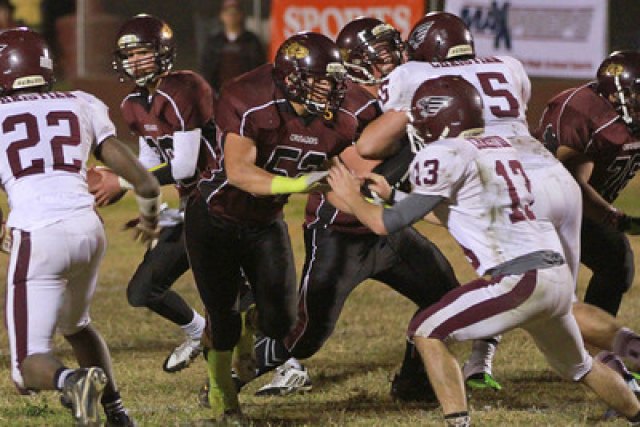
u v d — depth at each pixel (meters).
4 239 14.59
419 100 14.78
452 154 14.16
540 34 44.75
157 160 19.83
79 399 13.37
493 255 14.30
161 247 19.09
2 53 14.78
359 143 16.78
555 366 15.23
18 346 13.91
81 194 14.38
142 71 18.77
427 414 17.27
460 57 17.08
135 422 15.62
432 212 14.86
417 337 14.66
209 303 16.41
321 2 45.06
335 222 17.06
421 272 17.62
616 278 18.64
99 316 24.91
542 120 18.34
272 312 16.27
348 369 20.50
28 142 14.30
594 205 17.33
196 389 19.00
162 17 57.53
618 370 16.52
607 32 46.91
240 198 15.77
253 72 15.41
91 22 52.34
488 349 18.61
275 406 17.98
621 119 17.27
